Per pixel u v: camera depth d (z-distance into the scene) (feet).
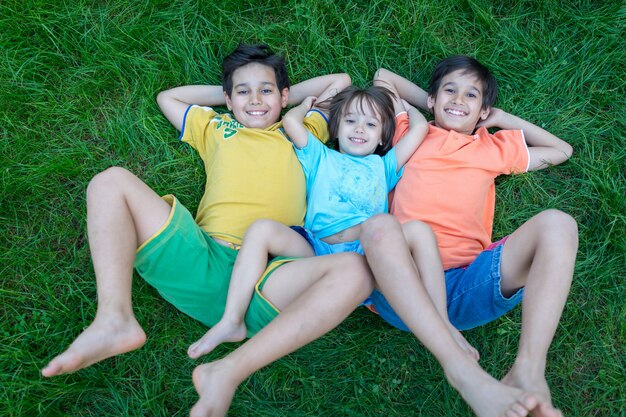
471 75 8.77
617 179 9.21
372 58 9.64
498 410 5.52
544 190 9.20
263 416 7.99
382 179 8.53
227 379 5.94
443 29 9.81
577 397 8.32
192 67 9.29
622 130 9.39
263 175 8.25
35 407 7.66
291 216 8.29
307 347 8.37
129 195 6.76
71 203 8.64
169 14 9.32
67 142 8.89
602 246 8.86
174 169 9.00
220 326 6.87
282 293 6.80
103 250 6.47
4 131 8.71
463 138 8.77
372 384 8.28
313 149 8.55
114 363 8.11
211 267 7.51
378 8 9.71
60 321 8.08
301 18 9.51
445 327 6.02
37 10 9.03
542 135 9.05
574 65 9.64
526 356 5.94
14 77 8.83
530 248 6.53
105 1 9.33
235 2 9.47
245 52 8.70
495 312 7.27
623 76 9.55
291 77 9.48
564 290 6.15
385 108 8.70
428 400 8.23
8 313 8.11
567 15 9.75
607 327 8.59
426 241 7.08
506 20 9.84
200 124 8.75
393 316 7.52
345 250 7.79
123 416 7.84
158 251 6.98
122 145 8.91
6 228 8.46
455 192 8.35
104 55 9.10
